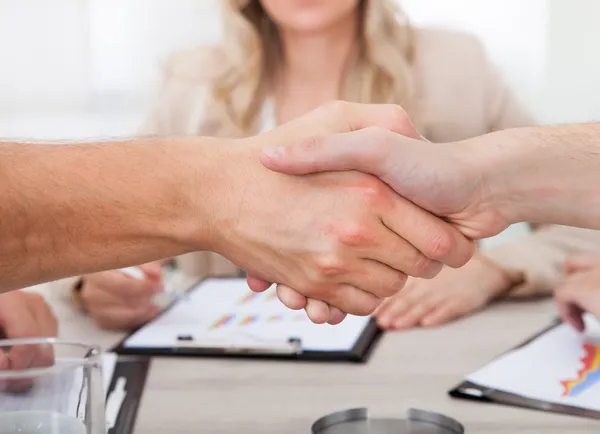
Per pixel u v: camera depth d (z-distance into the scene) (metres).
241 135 1.61
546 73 2.35
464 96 1.67
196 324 0.96
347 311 0.81
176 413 0.70
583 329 0.89
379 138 0.74
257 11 1.60
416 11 2.38
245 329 0.93
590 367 0.77
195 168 0.75
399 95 1.58
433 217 0.77
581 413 0.67
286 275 0.79
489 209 0.77
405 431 0.64
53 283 1.06
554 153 0.76
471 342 0.90
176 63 1.71
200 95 1.65
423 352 0.87
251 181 0.75
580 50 2.32
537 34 2.34
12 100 2.57
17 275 0.68
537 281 1.11
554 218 0.78
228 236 0.76
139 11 2.52
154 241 0.73
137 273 0.98
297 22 1.48
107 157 0.73
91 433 0.52
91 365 0.52
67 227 0.69
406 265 0.78
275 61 1.62
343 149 0.74
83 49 2.56
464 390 0.72
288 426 0.67
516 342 0.90
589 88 2.33
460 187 0.75
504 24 2.35
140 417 0.69
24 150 0.71
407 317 0.97
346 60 1.60
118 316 0.97
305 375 0.80
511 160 0.75
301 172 0.75
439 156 0.75
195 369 0.82
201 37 2.50
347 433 0.64
